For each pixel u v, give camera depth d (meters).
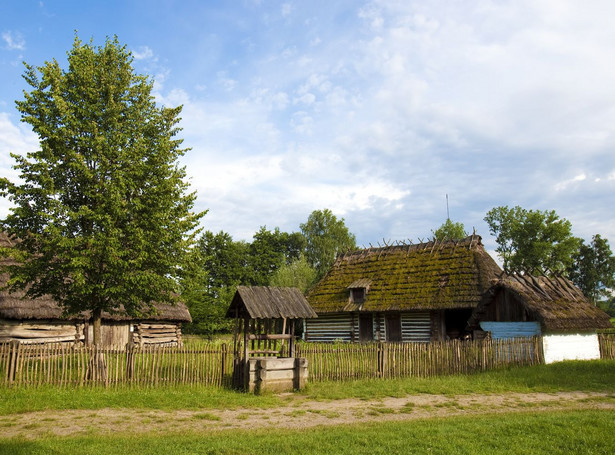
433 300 27.62
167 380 14.16
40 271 14.33
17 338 20.05
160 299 16.16
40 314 20.03
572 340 21.83
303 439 8.62
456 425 9.70
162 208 15.31
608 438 8.52
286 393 14.12
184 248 16.16
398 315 29.75
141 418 10.87
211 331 43.78
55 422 10.36
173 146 16.67
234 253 67.00
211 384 14.44
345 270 34.75
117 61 16.31
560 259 53.50
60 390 12.94
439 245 31.78
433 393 14.09
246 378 14.08
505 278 22.06
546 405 12.34
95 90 15.52
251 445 8.25
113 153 15.02
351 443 8.39
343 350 16.19
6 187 14.41
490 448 8.07
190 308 43.19
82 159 14.63
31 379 13.17
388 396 13.73
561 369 17.91
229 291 55.41
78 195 15.27
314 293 34.09
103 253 14.07
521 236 54.97
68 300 15.45
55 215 14.33
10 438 8.85
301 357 15.20
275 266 70.81
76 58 15.73
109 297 15.26
